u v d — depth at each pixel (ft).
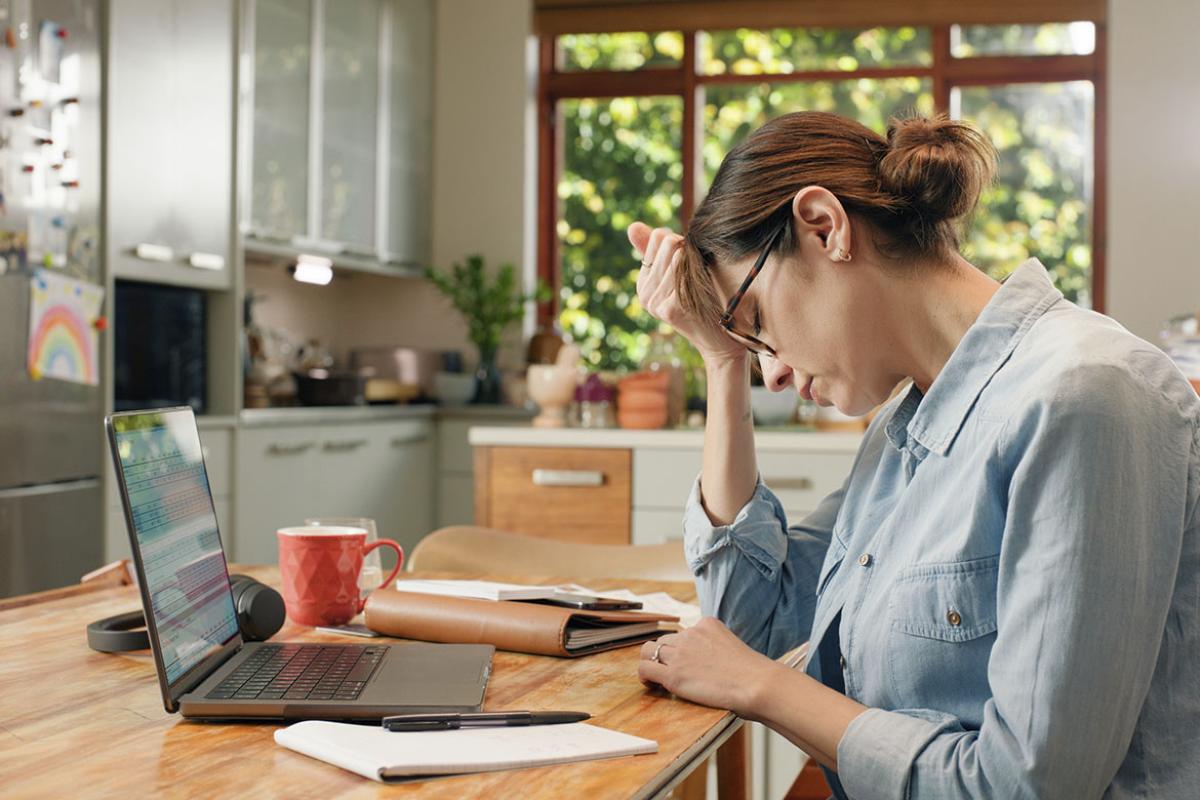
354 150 16.78
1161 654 3.13
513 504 11.58
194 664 3.53
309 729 3.08
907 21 18.71
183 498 3.85
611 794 2.69
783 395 12.28
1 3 10.21
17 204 10.41
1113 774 3.01
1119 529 2.94
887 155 3.53
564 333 19.35
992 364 3.40
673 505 11.25
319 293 19.08
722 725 3.38
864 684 3.59
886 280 3.56
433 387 18.53
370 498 16.17
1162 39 17.30
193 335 13.06
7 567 10.30
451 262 19.38
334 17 16.12
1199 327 11.47
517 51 19.19
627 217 19.92
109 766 2.88
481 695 3.46
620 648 4.30
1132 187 17.38
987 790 3.00
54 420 10.90
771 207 3.59
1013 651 3.01
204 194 13.17
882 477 3.99
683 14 19.38
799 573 4.58
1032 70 18.58
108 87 11.51
